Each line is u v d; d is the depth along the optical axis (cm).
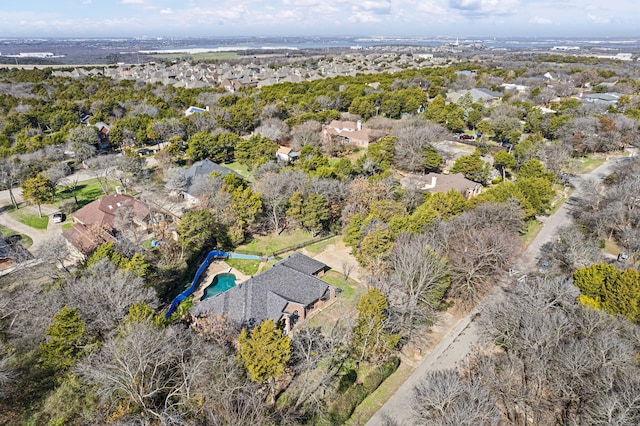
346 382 4178
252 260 6738
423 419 3509
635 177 7312
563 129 11388
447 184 8300
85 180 9875
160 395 3819
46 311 4359
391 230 5862
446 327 5097
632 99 14938
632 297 4206
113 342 3694
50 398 3750
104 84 18712
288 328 4938
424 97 15175
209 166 9325
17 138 11269
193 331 4700
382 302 4269
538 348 3897
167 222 7412
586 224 7238
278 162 9969
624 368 3450
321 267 6100
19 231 7481
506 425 3597
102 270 4788
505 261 5638
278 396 4075
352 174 8894
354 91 15675
